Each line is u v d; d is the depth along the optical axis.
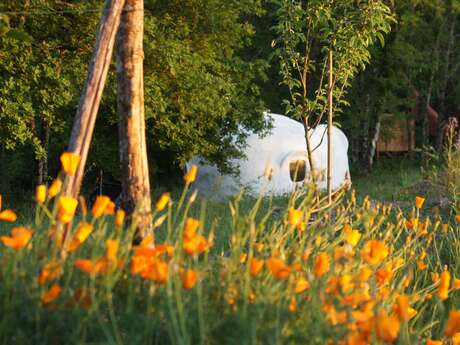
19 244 4.29
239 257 5.18
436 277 7.08
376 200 22.09
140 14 7.28
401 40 44.69
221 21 26.19
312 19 14.93
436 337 7.34
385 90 44.81
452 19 48.12
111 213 5.04
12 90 19.92
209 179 29.83
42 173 25.91
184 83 23.78
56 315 4.23
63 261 4.65
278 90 46.38
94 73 6.62
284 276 4.35
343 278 4.86
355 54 14.48
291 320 4.45
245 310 4.23
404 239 11.79
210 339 4.30
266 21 45.31
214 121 26.78
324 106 14.78
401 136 52.84
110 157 26.45
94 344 4.17
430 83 48.09
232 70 27.69
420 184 24.28
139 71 7.29
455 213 16.67
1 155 29.39
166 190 32.38
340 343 4.35
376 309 4.23
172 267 4.54
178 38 25.91
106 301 4.65
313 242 6.79
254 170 30.03
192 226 4.53
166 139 25.22
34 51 20.98
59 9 21.23
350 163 48.66
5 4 20.00
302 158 31.16
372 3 14.34
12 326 4.21
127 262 4.96
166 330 4.50
